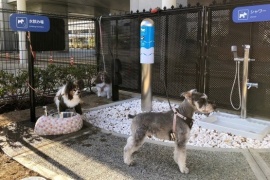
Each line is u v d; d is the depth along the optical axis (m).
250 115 1.97
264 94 1.89
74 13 12.04
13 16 1.71
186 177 1.16
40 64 2.78
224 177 1.16
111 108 2.28
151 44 2.06
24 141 1.58
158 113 1.25
